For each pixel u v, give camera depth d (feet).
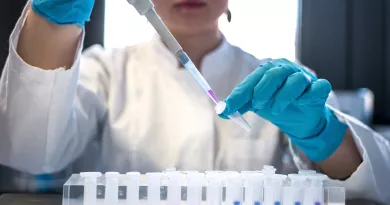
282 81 2.43
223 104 2.40
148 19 2.50
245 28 5.69
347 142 2.99
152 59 3.56
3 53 5.23
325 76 6.16
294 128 2.77
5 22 5.33
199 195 2.32
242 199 2.33
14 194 2.80
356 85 6.16
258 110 2.58
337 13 6.11
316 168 3.19
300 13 6.09
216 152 3.30
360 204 2.78
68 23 2.50
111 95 3.40
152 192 2.30
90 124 3.20
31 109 2.65
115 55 3.65
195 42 3.44
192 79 3.43
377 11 6.10
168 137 3.28
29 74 2.55
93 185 2.27
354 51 6.15
